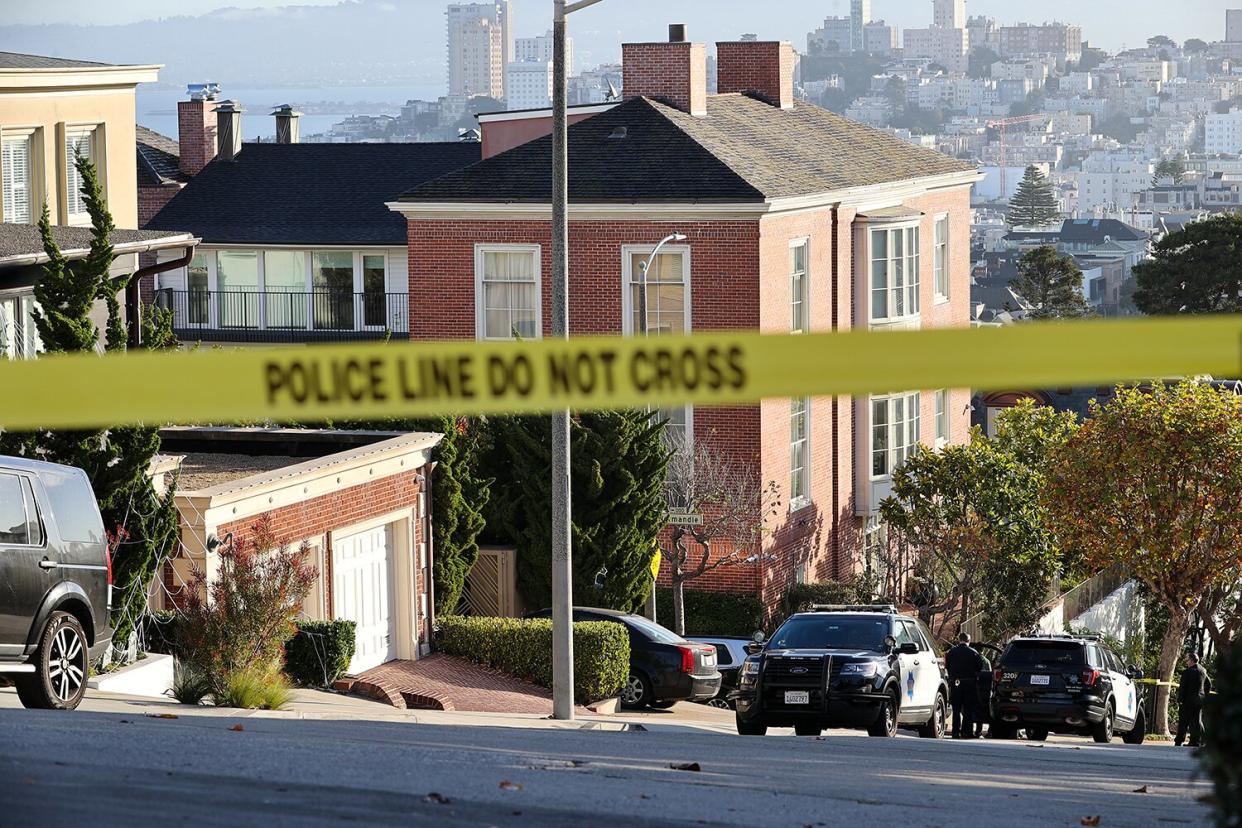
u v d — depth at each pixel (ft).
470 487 382.01
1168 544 450.30
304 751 153.17
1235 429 442.50
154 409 86.53
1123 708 359.66
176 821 114.52
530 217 491.72
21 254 285.84
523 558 401.29
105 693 240.12
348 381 88.38
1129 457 447.01
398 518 347.36
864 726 275.80
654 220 476.95
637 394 88.02
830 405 514.68
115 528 254.06
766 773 161.38
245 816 117.39
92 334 253.85
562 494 273.75
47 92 446.19
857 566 537.24
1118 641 534.37
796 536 491.72
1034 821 132.46
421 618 355.36
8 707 190.39
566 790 136.98
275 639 249.55
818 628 291.17
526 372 88.12
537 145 508.53
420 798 127.75
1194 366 78.38
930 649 307.17
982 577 485.97
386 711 273.33
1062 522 461.37
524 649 345.51
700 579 467.93
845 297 521.65
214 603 273.75
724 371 85.76
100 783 127.95
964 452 494.18
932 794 149.07
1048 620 497.46
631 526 391.86
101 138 466.70
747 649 290.97
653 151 491.72
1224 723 87.10
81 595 196.75
